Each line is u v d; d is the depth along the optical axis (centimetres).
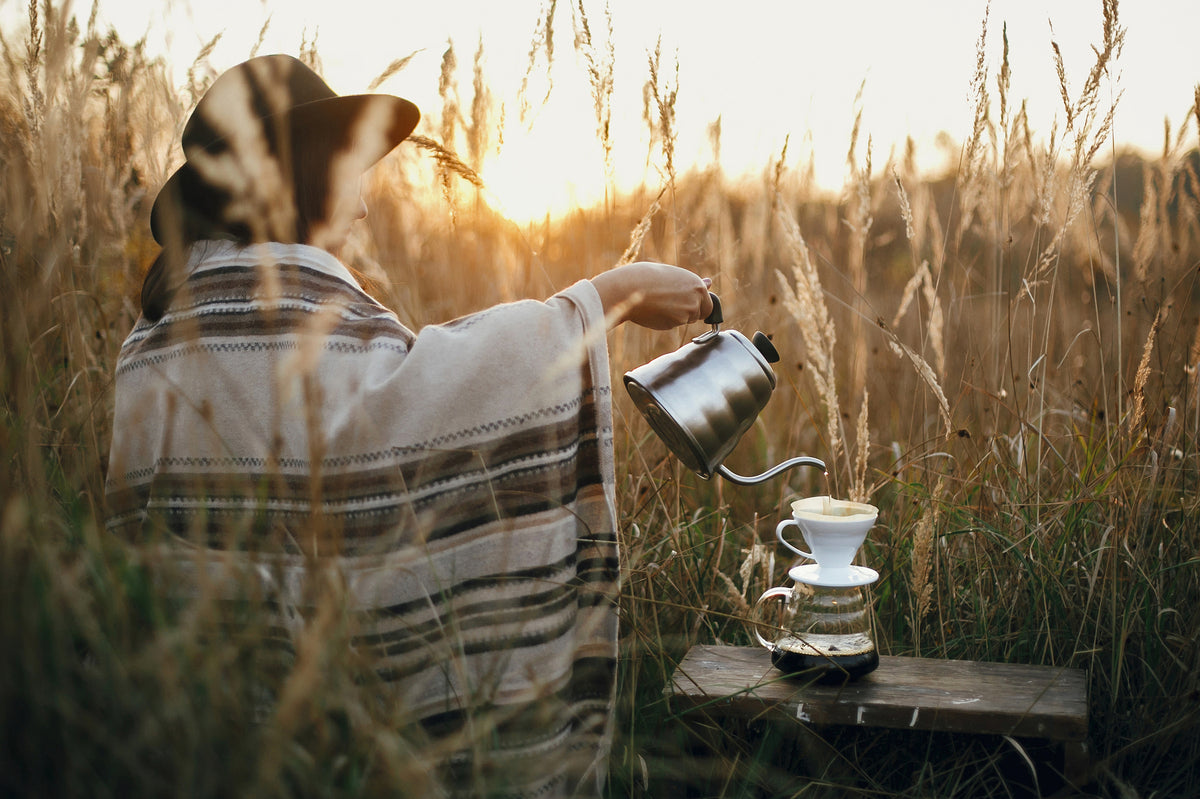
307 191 142
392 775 97
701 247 283
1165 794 160
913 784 161
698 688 156
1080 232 271
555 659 136
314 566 109
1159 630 181
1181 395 230
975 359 274
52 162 168
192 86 190
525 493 129
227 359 132
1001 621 201
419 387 129
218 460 131
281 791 90
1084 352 289
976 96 253
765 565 213
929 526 184
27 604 93
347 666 105
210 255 141
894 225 366
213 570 121
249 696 100
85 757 92
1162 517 202
